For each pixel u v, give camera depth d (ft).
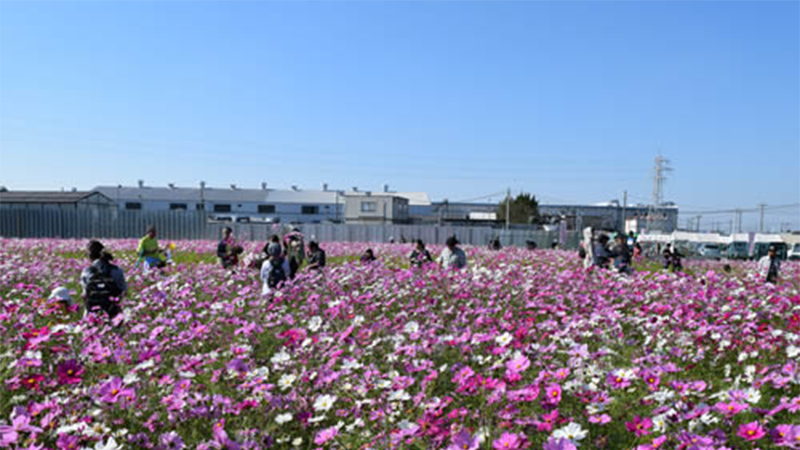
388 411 12.12
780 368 15.17
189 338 17.70
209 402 12.32
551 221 226.79
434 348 16.15
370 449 10.85
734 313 22.43
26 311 23.03
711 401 13.41
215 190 278.05
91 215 121.19
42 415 11.55
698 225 278.87
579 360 14.17
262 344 19.54
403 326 20.26
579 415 12.03
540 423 10.51
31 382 12.37
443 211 265.54
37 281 33.30
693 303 23.98
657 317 20.36
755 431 9.68
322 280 30.53
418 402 11.94
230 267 37.99
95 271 22.75
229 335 19.40
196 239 127.03
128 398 11.67
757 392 11.93
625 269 42.73
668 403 11.75
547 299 25.80
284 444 11.85
